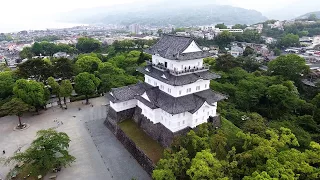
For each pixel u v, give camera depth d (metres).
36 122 78.75
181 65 59.94
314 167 44.81
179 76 58.28
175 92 58.28
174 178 43.62
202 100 58.75
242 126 66.56
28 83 80.94
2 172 55.75
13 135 70.75
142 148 59.09
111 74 104.25
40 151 52.16
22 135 70.75
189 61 61.28
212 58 130.12
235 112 78.19
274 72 107.06
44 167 52.44
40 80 99.38
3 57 188.25
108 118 76.19
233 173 45.25
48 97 88.00
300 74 104.44
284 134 52.50
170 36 65.44
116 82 95.06
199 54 60.62
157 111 61.50
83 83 88.50
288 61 102.25
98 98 99.69
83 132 72.81
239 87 92.56
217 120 66.25
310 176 41.66
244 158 46.34
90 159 60.09
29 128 74.88
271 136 51.78
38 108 87.44
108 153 62.78
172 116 56.47
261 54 167.62
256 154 46.56
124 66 123.12
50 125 76.75
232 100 90.00
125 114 72.75
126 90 72.75
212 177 40.53
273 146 48.97
